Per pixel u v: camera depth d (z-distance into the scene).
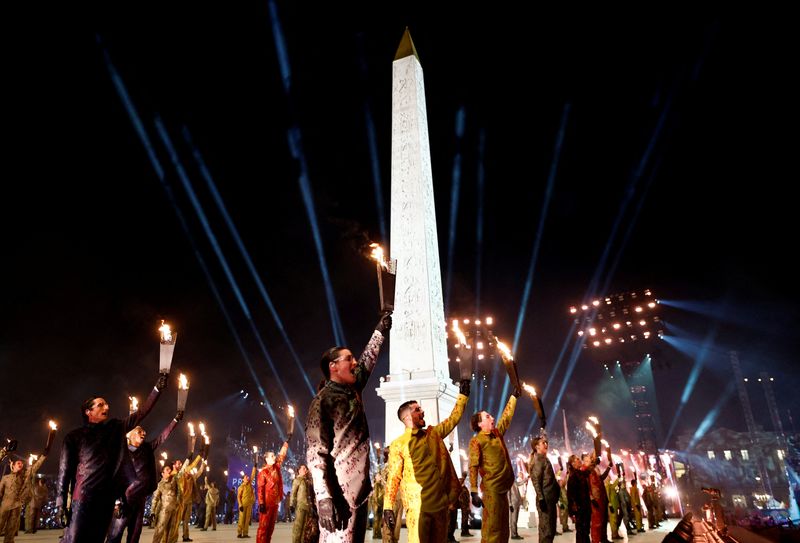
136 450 7.57
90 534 5.55
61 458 5.60
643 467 30.59
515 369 7.26
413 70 24.84
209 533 18.59
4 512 12.02
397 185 22.78
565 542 13.64
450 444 14.35
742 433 69.25
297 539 10.12
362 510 3.84
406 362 20.03
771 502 60.84
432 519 5.31
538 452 8.62
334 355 4.29
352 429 3.96
